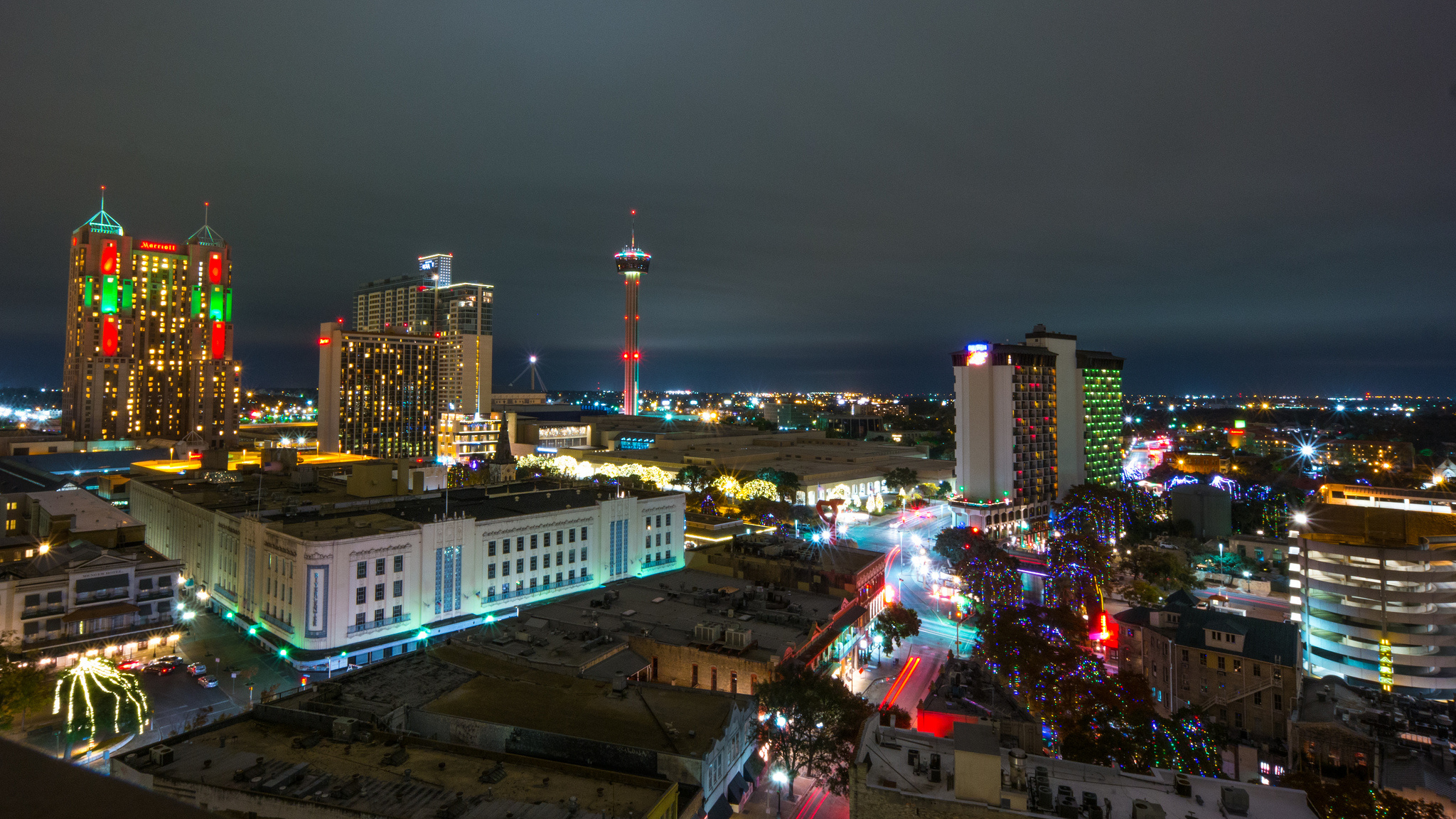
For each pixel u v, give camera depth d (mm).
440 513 144000
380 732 70125
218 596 143875
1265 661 112250
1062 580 166250
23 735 96688
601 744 69250
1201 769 84000
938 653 139375
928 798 56406
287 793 59844
